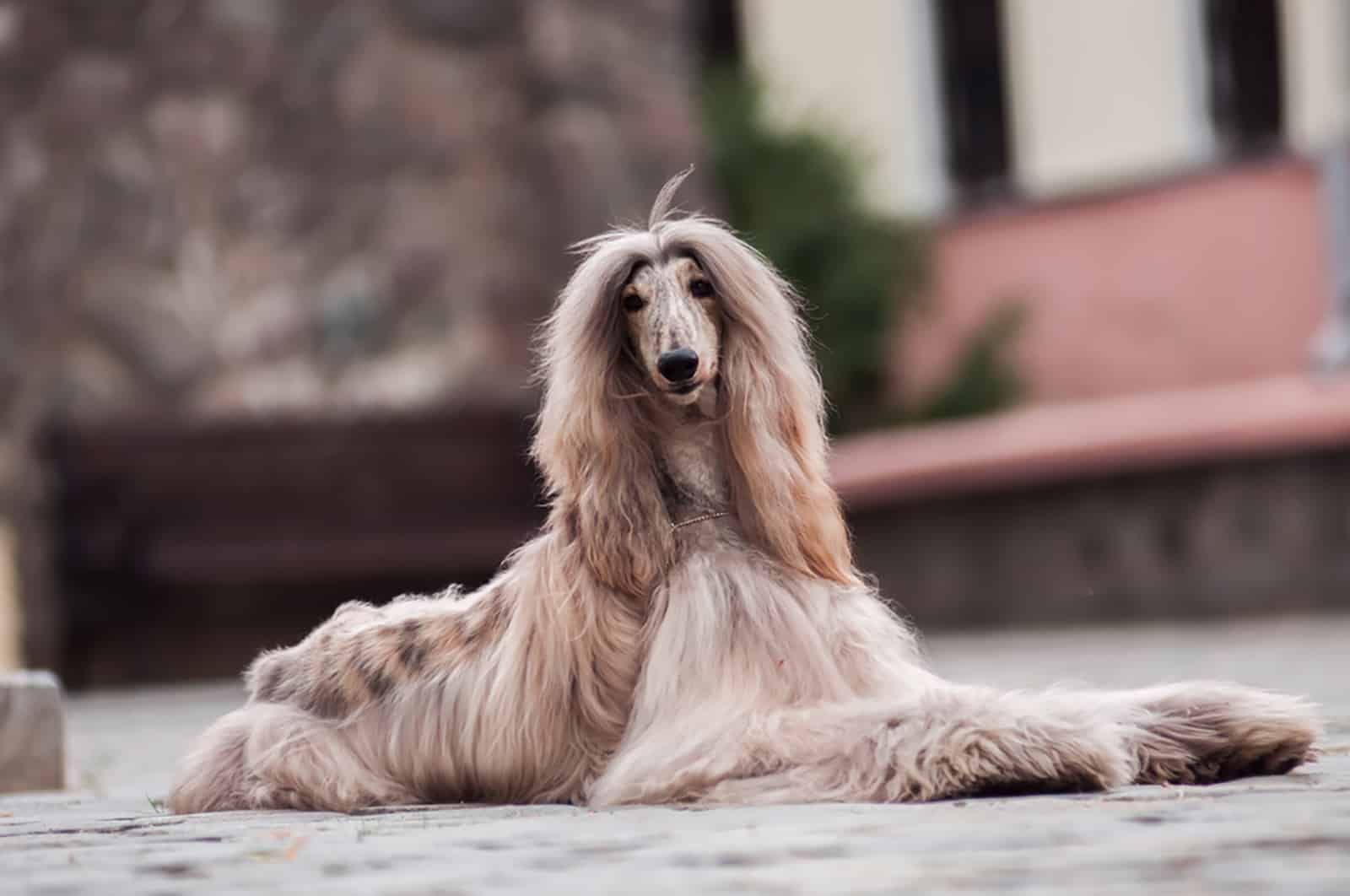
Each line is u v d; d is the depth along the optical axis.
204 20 19.44
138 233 19.14
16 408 18.62
